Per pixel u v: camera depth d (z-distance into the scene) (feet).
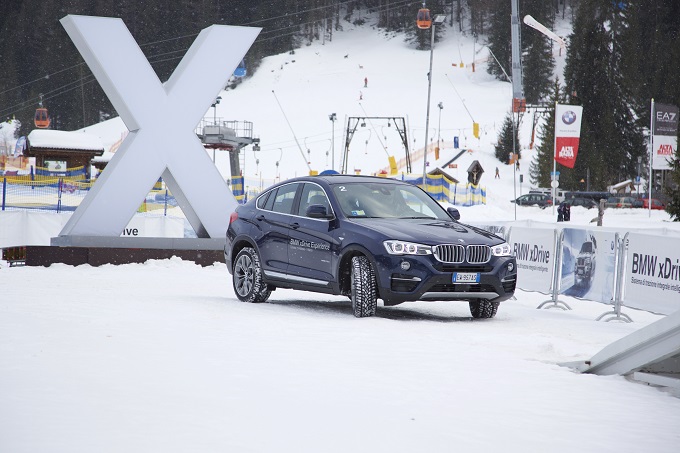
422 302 59.31
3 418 20.56
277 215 53.31
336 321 43.91
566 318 52.39
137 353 30.91
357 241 46.75
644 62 620.90
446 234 46.80
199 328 38.78
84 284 63.72
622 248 51.83
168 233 130.00
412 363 30.81
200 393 24.29
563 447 19.63
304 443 19.20
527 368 30.40
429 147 517.55
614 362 29.27
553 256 59.72
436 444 19.54
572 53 572.51
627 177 522.88
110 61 86.48
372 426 21.09
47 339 33.65
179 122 88.99
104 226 86.94
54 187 232.73
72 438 18.86
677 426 22.17
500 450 19.20
